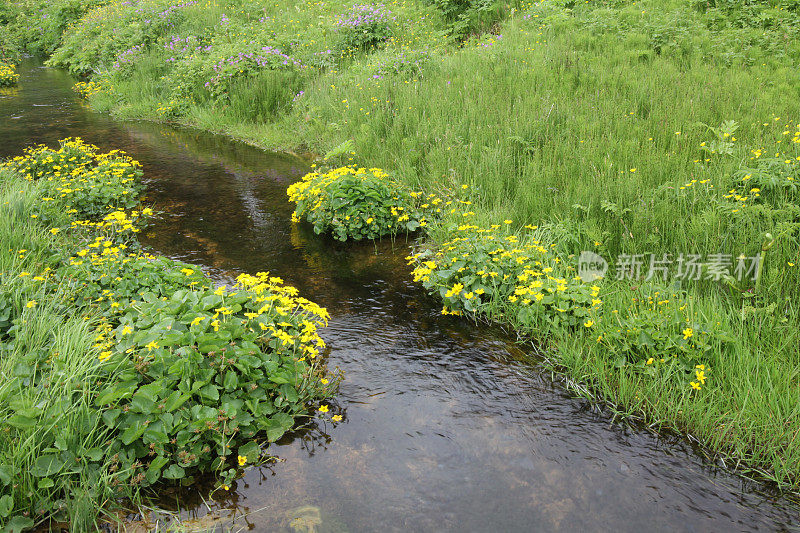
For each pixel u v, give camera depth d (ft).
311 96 34.60
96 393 10.11
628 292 14.25
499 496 9.29
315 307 12.82
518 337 13.82
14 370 10.32
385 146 26.14
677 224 15.96
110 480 9.12
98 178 23.38
